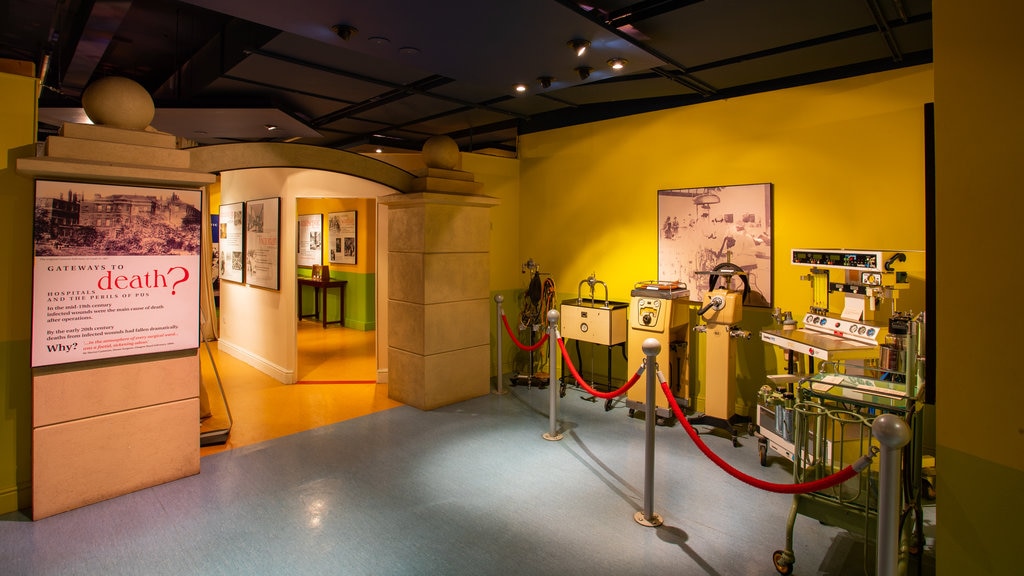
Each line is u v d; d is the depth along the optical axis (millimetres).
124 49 5074
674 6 3074
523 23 3082
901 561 2314
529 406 5176
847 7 3072
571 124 5941
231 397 5406
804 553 2764
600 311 5180
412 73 4562
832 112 4203
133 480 3387
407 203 5082
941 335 1780
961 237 1716
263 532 2936
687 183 5055
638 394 4711
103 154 3203
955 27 1712
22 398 3225
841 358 3711
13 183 3164
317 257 10242
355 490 3428
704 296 4918
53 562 2662
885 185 3984
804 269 4406
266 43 3861
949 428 1768
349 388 5762
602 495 3371
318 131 6789
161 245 3439
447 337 5152
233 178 7023
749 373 4723
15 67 3299
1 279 3146
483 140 7305
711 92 4809
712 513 3162
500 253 6402
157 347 3441
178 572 2590
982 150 1657
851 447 3086
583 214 5902
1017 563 1610
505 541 2857
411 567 2627
